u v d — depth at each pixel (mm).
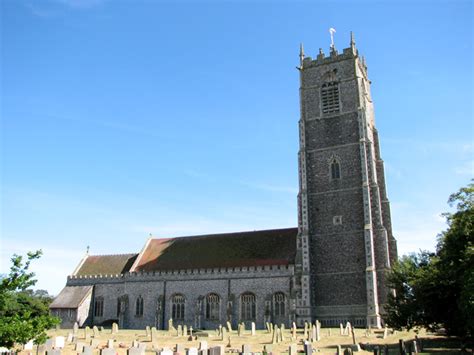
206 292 69375
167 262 75625
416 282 42625
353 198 65812
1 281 23359
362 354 36094
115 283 76812
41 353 37156
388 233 66750
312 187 69062
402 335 51719
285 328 63406
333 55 73500
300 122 72312
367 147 67438
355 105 69750
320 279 64312
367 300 60250
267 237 73188
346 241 64438
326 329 58094
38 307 72312
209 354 34312
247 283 67312
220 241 76188
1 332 22344
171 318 70375
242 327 58188
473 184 35094
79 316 74875
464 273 33000
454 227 35500
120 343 47656
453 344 41406
